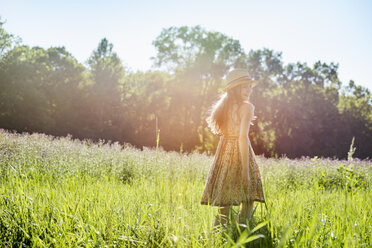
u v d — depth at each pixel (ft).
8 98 122.11
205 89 155.84
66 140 45.44
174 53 156.87
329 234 7.91
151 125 146.72
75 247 7.59
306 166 34.83
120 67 155.33
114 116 147.74
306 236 7.39
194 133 144.77
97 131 139.74
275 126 157.69
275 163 36.83
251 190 10.43
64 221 9.02
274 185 21.75
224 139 11.11
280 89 172.35
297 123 158.81
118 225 9.07
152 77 166.30
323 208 10.16
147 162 27.50
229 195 10.30
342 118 179.63
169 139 141.69
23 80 128.57
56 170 21.09
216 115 11.25
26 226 8.41
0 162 19.69
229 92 11.31
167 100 152.56
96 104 145.89
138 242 7.96
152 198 12.07
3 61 126.93
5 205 9.84
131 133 144.77
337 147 169.17
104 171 24.17
